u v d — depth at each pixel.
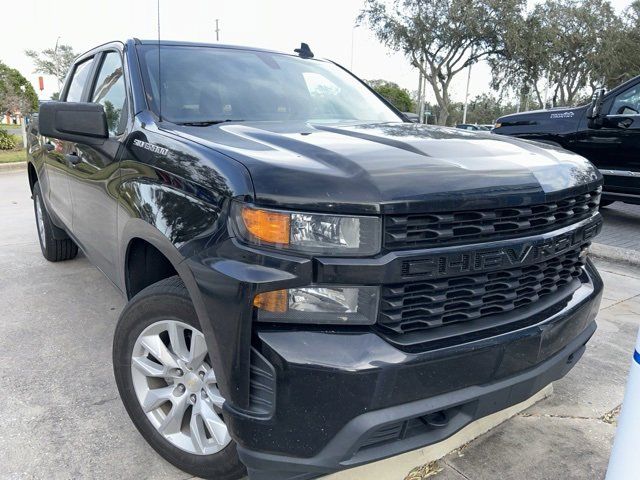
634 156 6.73
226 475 2.14
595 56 29.42
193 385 2.18
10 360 3.25
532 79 28.72
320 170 1.78
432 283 1.81
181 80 2.93
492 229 1.90
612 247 5.65
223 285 1.75
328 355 1.67
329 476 2.20
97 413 2.73
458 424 1.92
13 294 4.36
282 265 1.68
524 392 2.06
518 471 2.35
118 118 2.92
